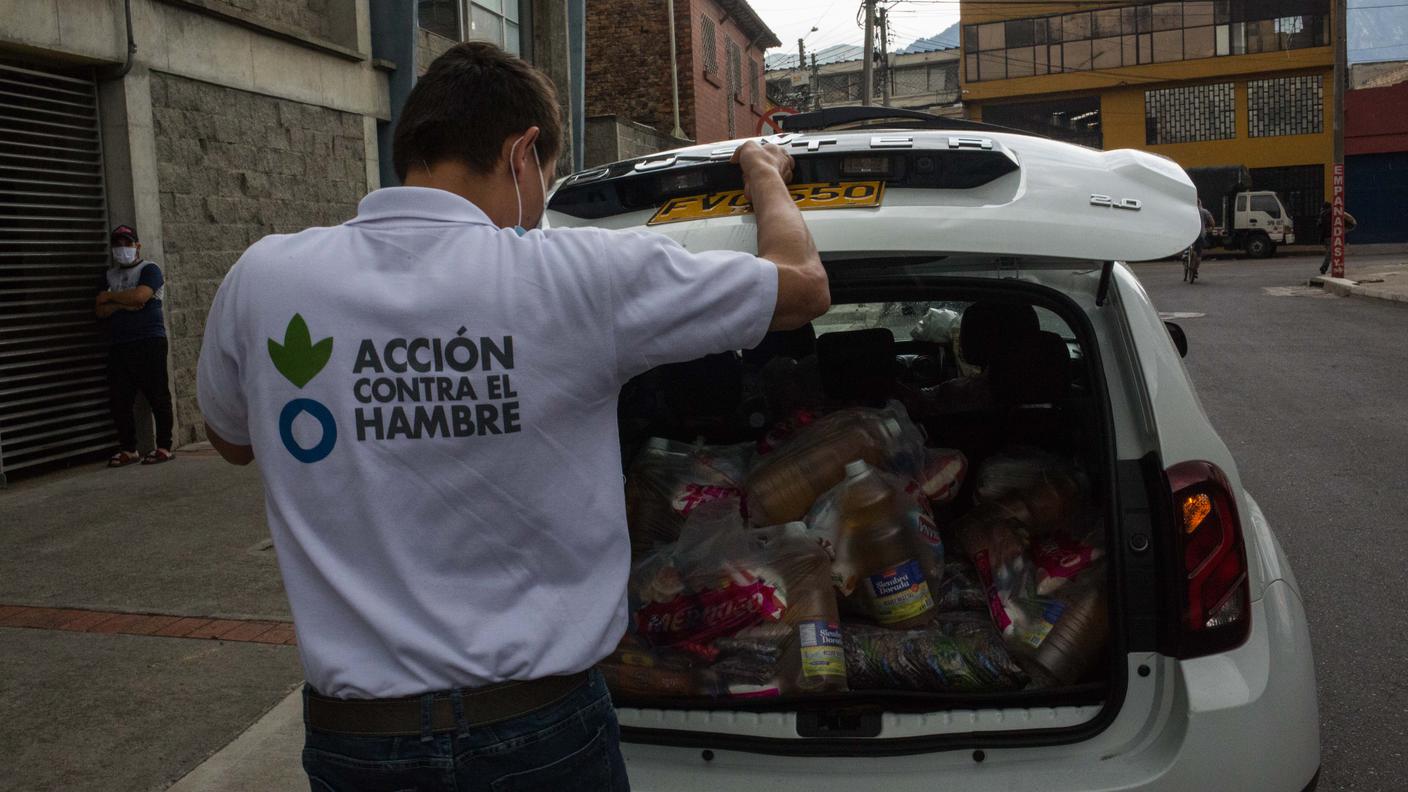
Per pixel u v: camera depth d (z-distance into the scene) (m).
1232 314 16.91
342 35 10.41
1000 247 1.99
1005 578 2.44
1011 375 3.01
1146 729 2.06
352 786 1.35
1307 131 37.91
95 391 7.87
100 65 7.72
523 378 1.35
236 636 4.34
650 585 2.38
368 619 1.31
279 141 9.45
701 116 25.30
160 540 5.70
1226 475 2.11
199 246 8.55
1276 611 2.16
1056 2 40.31
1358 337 13.57
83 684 3.90
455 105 1.45
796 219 1.67
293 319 1.35
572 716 1.38
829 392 3.06
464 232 1.40
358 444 1.33
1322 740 3.37
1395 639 4.13
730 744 2.16
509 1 14.91
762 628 2.30
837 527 2.45
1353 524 5.64
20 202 7.42
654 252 1.42
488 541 1.34
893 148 2.20
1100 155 2.38
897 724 2.14
